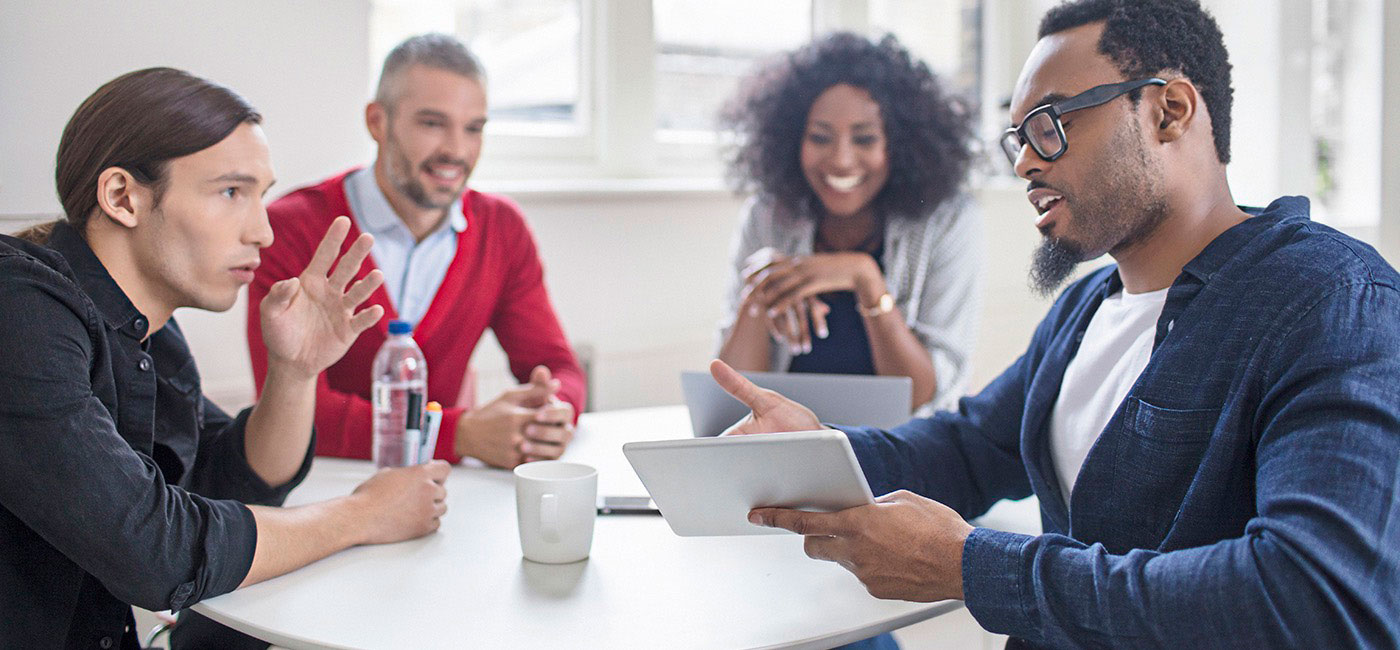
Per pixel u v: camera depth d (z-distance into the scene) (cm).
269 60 231
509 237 210
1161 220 114
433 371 203
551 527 120
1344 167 434
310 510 123
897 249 232
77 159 118
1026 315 376
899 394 157
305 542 119
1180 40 112
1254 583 87
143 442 123
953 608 112
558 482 120
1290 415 94
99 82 214
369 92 248
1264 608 87
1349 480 88
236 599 111
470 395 212
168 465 133
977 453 142
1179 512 104
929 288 232
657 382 301
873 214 237
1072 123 114
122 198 117
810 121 231
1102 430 117
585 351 284
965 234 233
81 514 104
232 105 122
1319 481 88
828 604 110
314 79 238
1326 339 96
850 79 230
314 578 117
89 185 117
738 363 224
